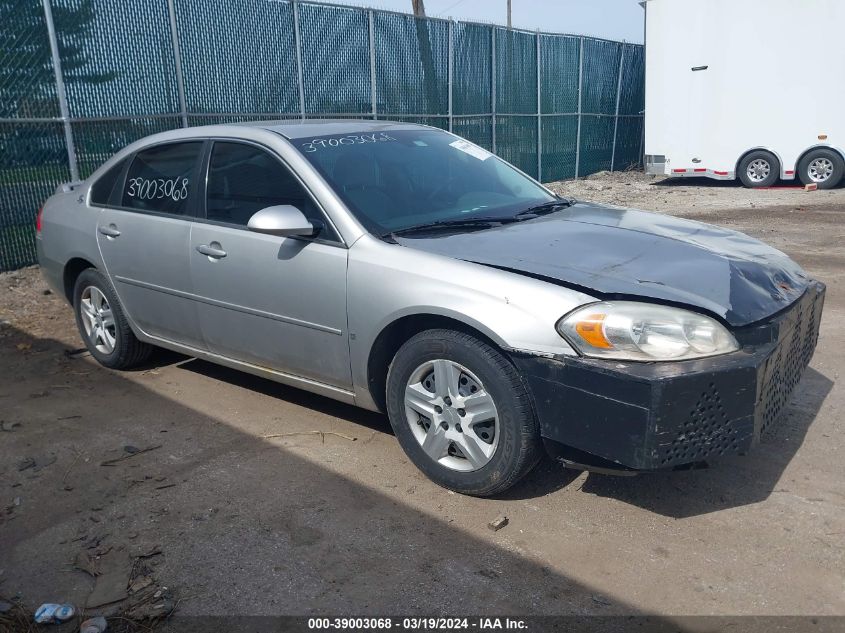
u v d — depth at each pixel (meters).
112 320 5.26
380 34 12.16
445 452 3.57
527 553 3.12
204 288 4.41
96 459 4.05
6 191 8.16
